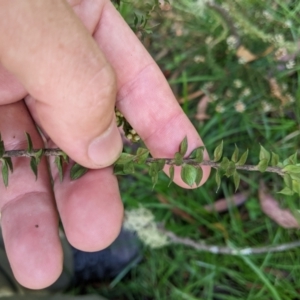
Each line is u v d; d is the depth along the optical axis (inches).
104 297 6.7
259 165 3.7
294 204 6.4
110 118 3.1
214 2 6.5
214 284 6.7
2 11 2.7
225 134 6.7
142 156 3.7
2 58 2.9
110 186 4.1
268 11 6.6
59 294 6.5
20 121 4.5
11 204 4.2
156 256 6.8
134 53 4.5
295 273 6.4
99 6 4.4
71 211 4.1
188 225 6.8
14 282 6.4
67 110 3.0
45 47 2.8
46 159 4.4
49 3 2.8
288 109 6.6
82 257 6.9
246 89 6.4
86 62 2.8
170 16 6.5
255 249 6.5
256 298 6.4
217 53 6.7
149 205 6.7
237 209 6.8
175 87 7.0
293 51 6.3
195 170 3.7
